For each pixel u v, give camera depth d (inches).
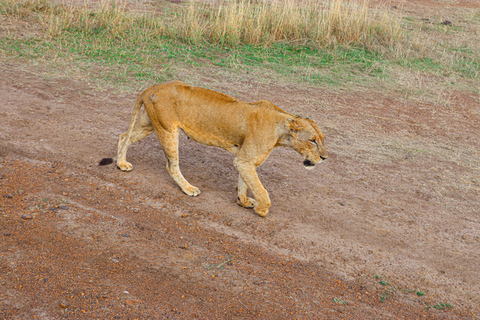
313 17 579.5
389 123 353.4
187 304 149.7
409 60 514.0
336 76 448.1
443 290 178.2
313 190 245.1
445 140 331.9
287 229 207.0
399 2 791.7
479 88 456.4
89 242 174.4
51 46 417.1
